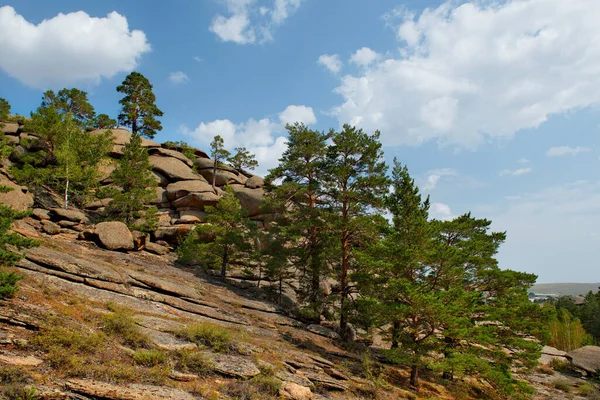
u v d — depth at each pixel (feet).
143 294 59.26
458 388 68.64
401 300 66.08
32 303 39.06
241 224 107.04
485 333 64.23
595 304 243.81
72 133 124.16
